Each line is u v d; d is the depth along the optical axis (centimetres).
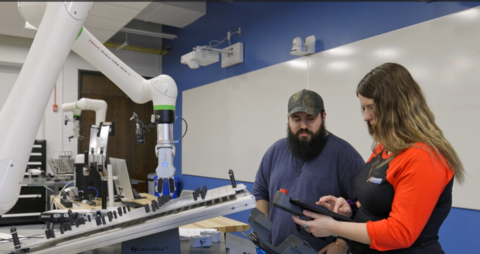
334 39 328
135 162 632
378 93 109
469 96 233
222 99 473
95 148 260
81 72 588
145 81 157
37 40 106
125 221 122
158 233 125
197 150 525
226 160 462
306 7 357
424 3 260
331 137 161
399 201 99
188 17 502
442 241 250
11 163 106
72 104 333
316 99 155
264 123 402
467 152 234
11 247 127
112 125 257
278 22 391
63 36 106
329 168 154
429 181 96
